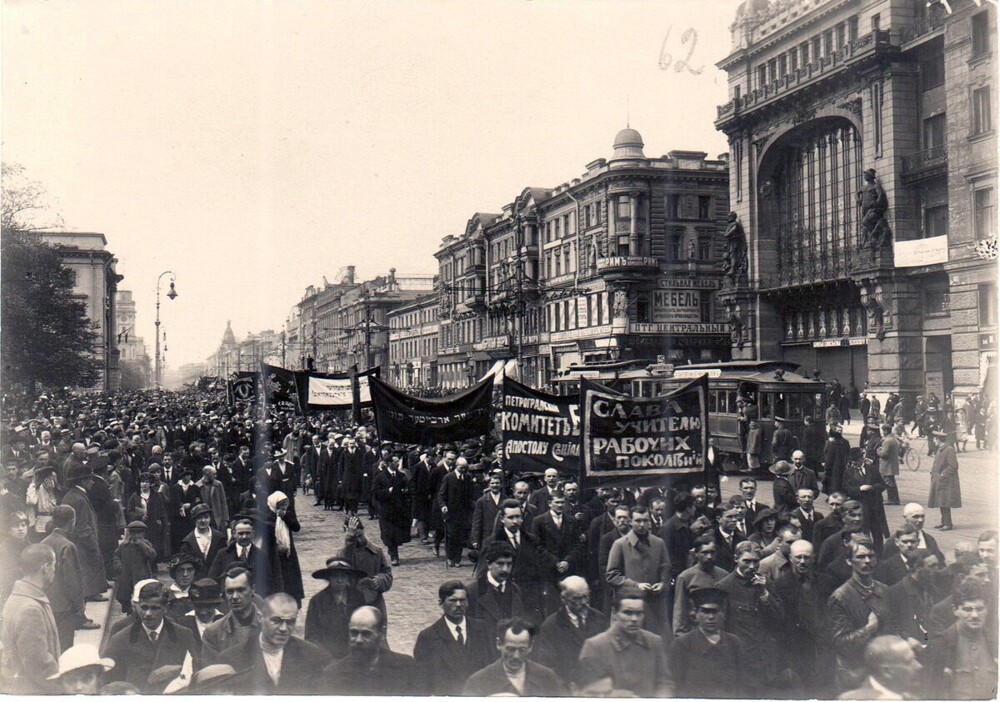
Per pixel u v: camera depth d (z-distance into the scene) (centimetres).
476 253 6625
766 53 4681
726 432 2397
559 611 689
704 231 5306
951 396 3244
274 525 863
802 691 676
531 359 6056
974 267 3219
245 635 682
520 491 1010
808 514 954
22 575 703
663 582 774
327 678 630
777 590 715
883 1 3825
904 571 778
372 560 841
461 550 1335
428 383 7744
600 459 880
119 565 971
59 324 3275
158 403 3738
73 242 4159
